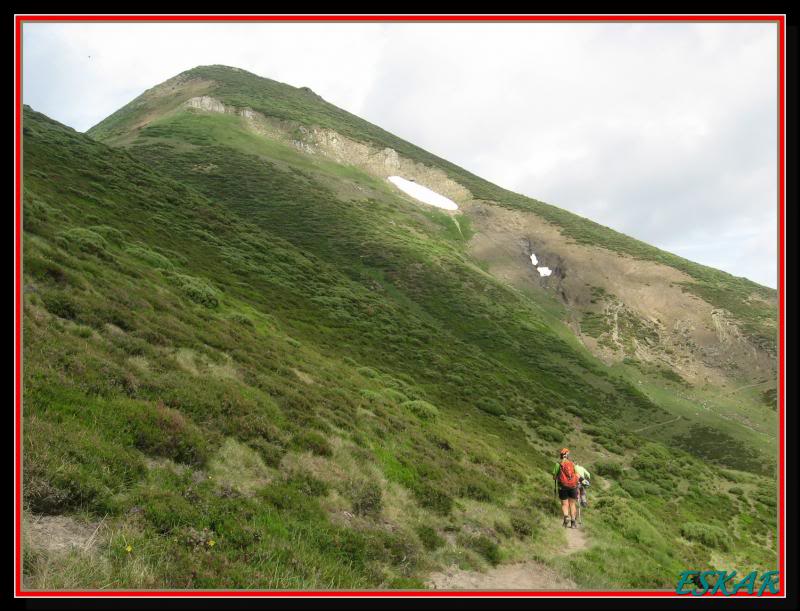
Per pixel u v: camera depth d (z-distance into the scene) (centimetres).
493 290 8231
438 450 1894
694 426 5838
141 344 1341
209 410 1159
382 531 1029
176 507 742
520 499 1731
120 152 5925
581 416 4941
